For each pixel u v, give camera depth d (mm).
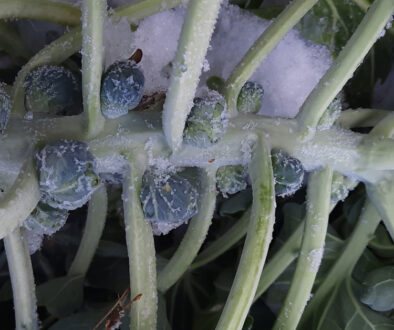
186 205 526
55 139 518
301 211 667
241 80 539
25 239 540
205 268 679
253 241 504
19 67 642
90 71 498
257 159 529
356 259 650
